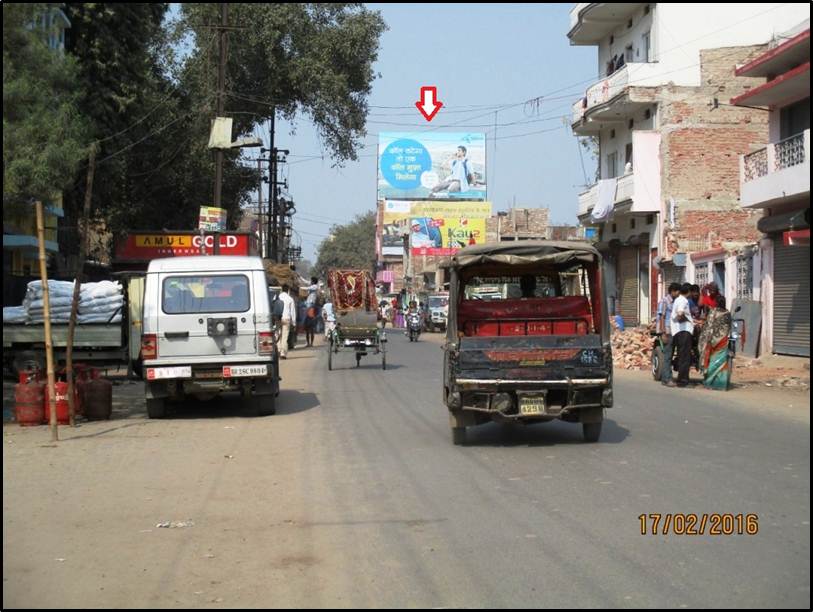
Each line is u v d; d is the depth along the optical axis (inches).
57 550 257.8
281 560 245.6
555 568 233.3
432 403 620.4
